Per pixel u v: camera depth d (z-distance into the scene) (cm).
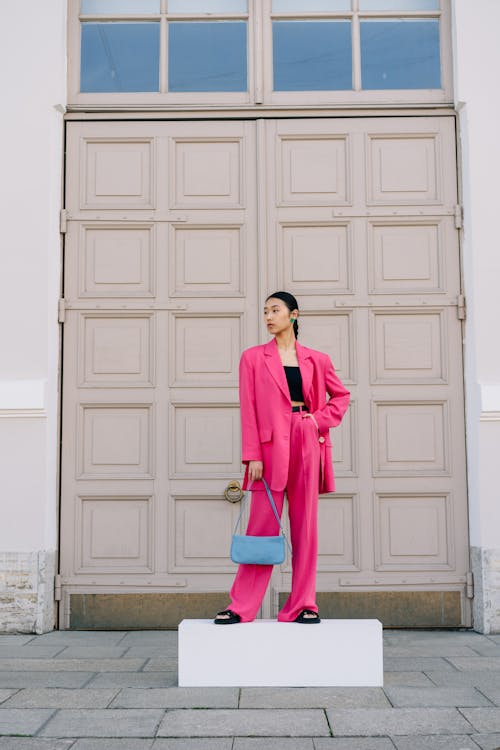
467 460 464
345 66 492
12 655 390
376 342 473
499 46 475
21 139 470
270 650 331
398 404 469
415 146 486
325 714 292
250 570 350
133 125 486
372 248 478
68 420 467
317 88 490
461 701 308
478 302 460
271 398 353
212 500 462
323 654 331
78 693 320
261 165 480
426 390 469
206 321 474
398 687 328
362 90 489
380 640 332
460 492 462
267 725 280
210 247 479
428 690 323
